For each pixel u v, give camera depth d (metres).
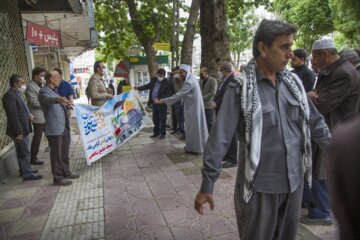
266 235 2.05
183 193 4.57
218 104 5.62
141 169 5.80
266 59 1.97
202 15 7.14
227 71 5.64
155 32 15.51
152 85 8.37
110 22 17.64
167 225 3.66
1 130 6.12
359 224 0.59
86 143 6.00
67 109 5.48
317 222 3.39
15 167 6.31
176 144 7.63
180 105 7.98
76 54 20.70
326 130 2.19
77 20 11.70
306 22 24.05
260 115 1.91
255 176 1.97
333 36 28.17
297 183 2.04
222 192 4.50
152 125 10.56
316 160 3.23
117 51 19.17
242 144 2.07
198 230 3.51
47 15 10.72
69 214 4.07
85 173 5.74
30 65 8.66
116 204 4.30
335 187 0.62
